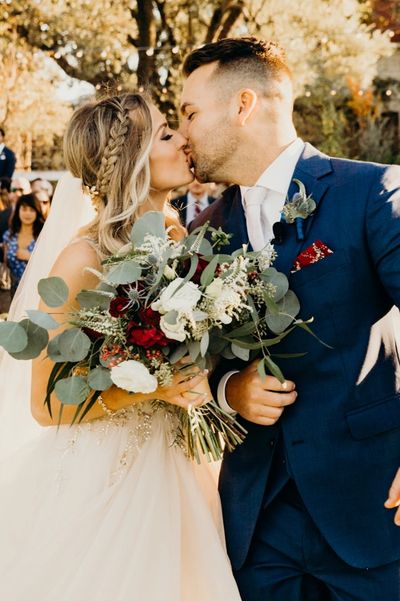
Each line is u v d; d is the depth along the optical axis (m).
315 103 14.59
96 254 2.38
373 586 2.29
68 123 2.53
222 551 2.35
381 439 2.29
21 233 7.16
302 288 2.27
